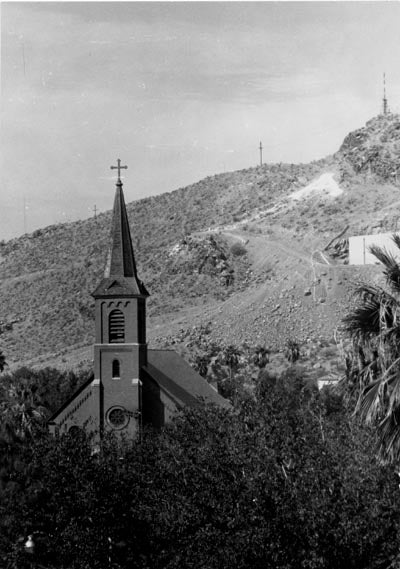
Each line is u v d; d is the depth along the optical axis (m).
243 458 72.00
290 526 63.22
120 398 120.06
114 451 84.06
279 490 66.06
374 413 52.41
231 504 66.81
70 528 71.06
